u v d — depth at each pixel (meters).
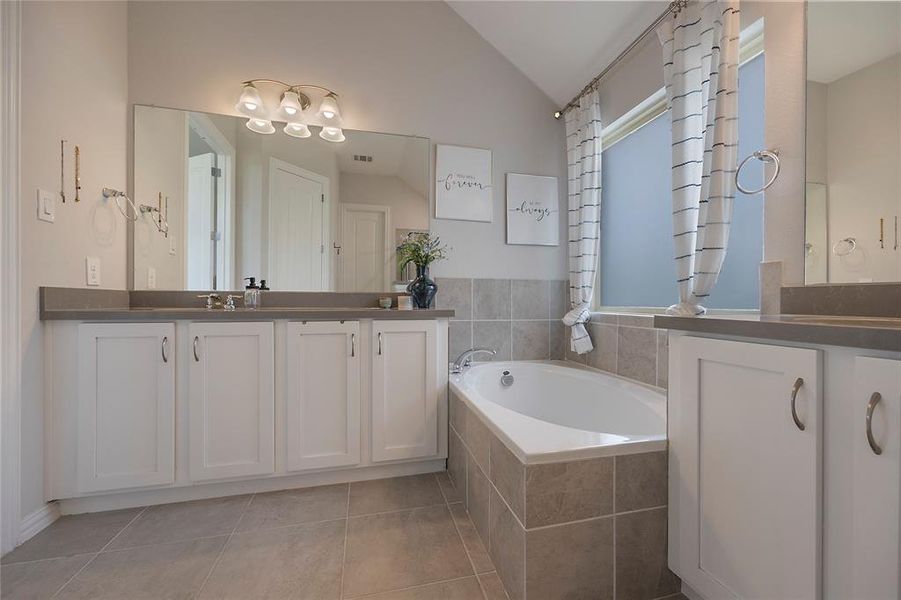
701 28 1.55
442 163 2.44
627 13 1.89
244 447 1.65
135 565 1.23
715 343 0.95
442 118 2.45
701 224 1.49
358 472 1.85
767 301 1.37
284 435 1.71
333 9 2.28
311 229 2.25
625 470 1.08
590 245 2.32
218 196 2.13
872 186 1.10
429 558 1.28
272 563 1.25
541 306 2.62
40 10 1.43
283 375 1.71
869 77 1.11
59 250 1.52
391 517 1.52
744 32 1.49
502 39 2.46
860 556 0.66
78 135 1.63
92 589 1.13
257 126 2.17
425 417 1.89
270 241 2.20
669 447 1.11
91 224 1.72
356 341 1.79
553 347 2.64
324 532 1.42
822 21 1.22
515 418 1.31
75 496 1.48
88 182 1.70
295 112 2.15
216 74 2.12
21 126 1.34
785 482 0.78
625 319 2.06
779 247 1.34
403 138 2.38
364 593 1.12
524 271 2.59
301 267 2.24
